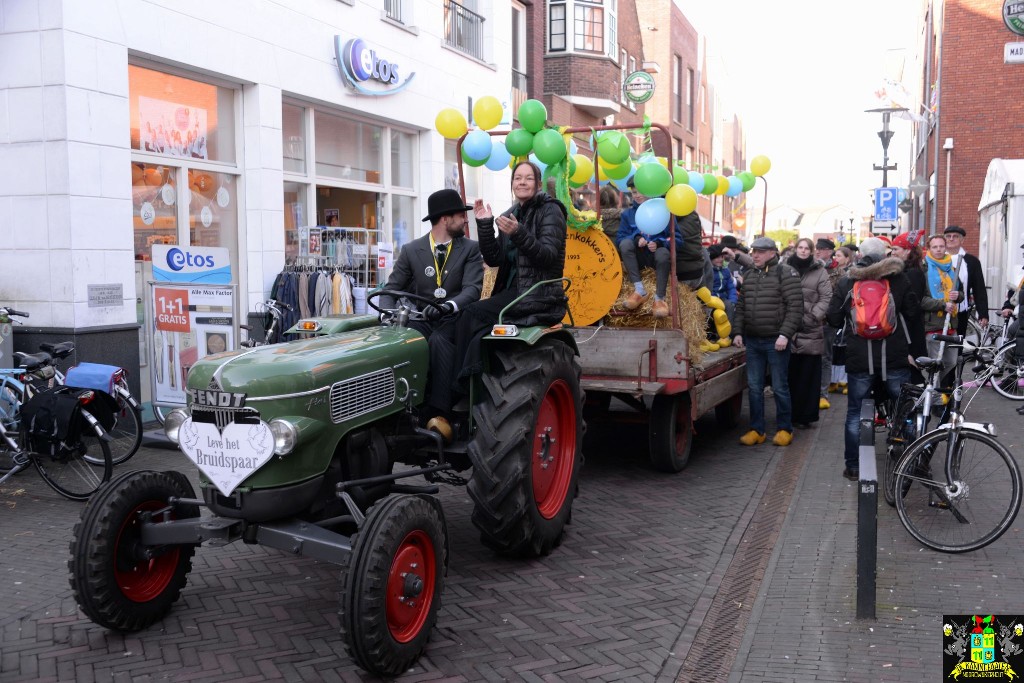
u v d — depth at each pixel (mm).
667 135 6859
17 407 6598
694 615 4395
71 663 3816
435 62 13594
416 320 4895
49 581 4730
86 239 7672
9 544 5285
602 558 5199
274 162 10086
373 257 11086
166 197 8969
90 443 6312
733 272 11664
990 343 12125
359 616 3504
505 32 16000
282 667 3797
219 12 9148
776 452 8000
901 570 4797
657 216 6590
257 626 4207
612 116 22109
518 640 4086
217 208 9688
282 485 3771
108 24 7820
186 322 7938
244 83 9734
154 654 3910
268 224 10023
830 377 11070
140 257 8641
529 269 5066
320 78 10836
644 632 4195
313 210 11125
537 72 18062
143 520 4078
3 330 7203
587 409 7543
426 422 4820
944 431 5129
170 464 7172
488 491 4602
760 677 3658
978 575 4699
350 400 4043
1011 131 20078
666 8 29703
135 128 8578
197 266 8109
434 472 4824
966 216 20500
